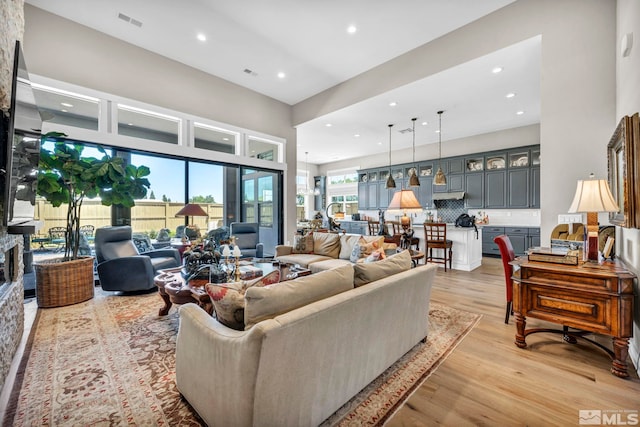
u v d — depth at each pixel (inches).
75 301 124.6
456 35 143.4
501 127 257.0
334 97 211.3
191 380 57.4
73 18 137.1
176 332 96.4
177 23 139.6
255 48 160.9
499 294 142.7
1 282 74.3
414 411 59.4
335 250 169.5
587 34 108.3
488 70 148.9
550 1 115.9
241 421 44.3
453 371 74.2
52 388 66.0
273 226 245.3
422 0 122.9
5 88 75.3
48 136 118.3
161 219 183.9
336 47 159.3
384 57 170.4
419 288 82.8
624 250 91.8
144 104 162.2
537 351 84.7
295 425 49.3
